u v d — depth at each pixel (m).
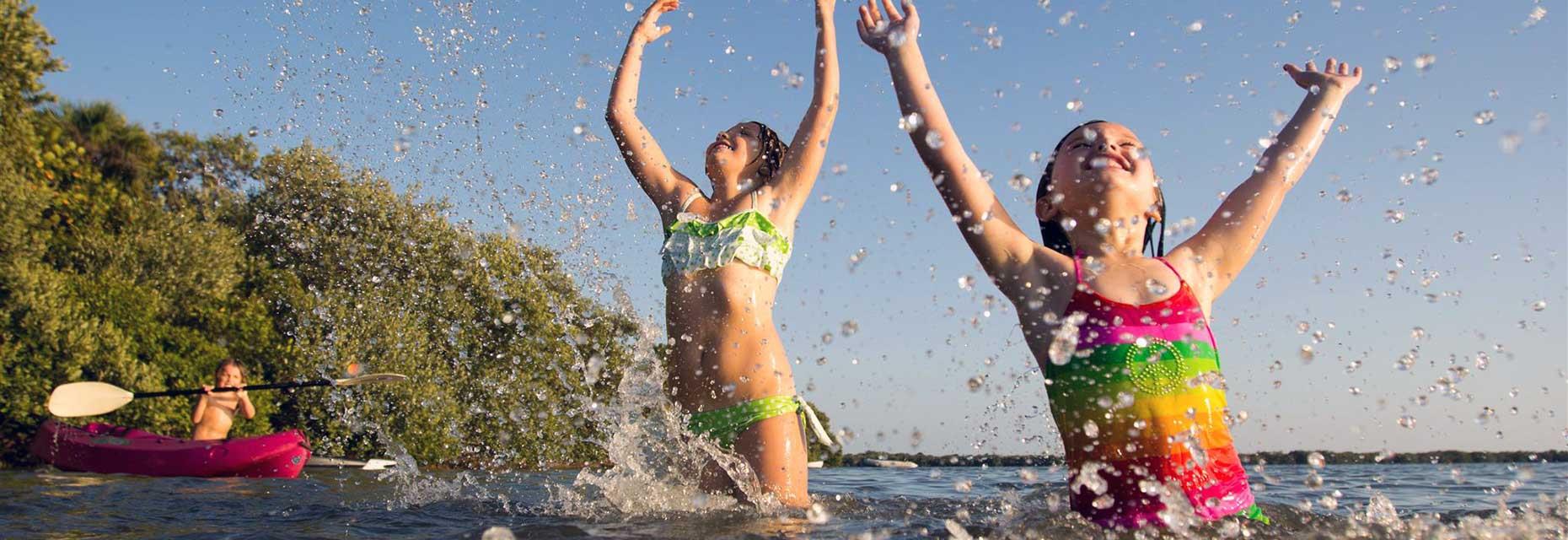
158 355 13.15
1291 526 2.16
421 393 10.33
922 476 4.71
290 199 14.23
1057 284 2.23
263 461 7.44
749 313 3.07
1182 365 2.11
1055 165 2.42
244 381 9.43
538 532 2.34
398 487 4.05
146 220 15.71
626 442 3.12
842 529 2.33
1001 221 2.30
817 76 3.37
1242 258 2.37
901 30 2.37
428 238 11.29
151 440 8.15
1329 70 2.53
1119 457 2.08
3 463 11.53
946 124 2.29
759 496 2.89
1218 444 2.10
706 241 3.15
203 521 2.75
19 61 13.51
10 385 11.65
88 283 13.21
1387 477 3.49
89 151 17.58
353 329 11.52
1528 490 3.09
